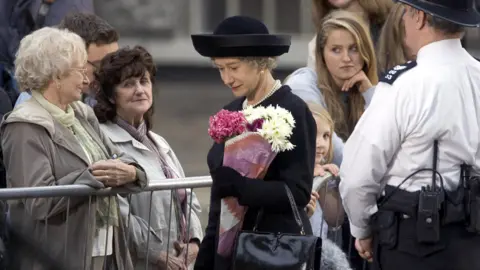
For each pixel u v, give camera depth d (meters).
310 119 10.78
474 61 10.80
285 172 10.53
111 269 11.77
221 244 10.62
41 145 11.12
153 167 12.42
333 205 12.80
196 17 49.97
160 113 39.22
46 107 11.33
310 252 10.23
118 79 12.28
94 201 11.34
